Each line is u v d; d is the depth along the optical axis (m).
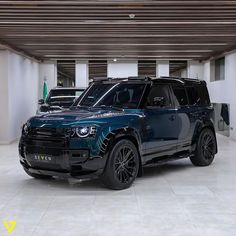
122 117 5.82
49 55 13.91
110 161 5.50
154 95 6.57
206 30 8.87
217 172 7.00
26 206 4.86
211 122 7.68
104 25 8.23
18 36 9.56
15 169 7.30
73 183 6.12
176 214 4.49
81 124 5.39
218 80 14.34
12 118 11.62
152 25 8.27
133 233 3.87
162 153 6.52
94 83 7.27
